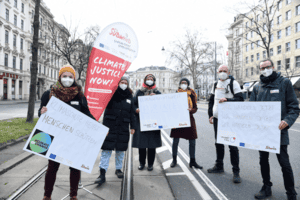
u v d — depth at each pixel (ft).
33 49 25.84
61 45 57.57
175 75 141.18
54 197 8.07
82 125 7.42
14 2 107.96
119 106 10.08
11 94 110.11
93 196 8.23
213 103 11.48
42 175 10.23
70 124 7.29
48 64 139.85
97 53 9.56
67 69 7.43
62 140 7.17
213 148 17.21
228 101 9.43
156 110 11.48
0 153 13.44
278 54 90.58
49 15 131.64
